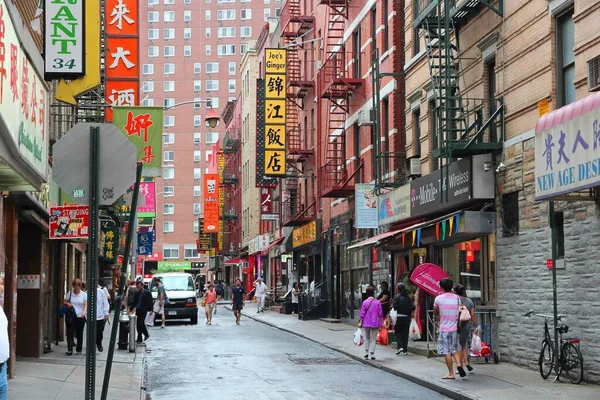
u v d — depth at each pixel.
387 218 28.22
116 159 8.65
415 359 20.92
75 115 22.98
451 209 22.77
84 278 34.94
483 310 20.72
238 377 18.00
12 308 16.45
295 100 50.16
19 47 12.18
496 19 20.39
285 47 48.03
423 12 22.69
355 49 36.22
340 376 18.30
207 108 137.12
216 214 90.25
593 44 15.78
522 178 18.92
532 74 18.52
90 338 8.28
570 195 15.64
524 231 18.81
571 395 14.15
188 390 15.95
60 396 13.93
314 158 44.94
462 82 22.81
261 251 67.69
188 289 39.66
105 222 37.59
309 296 42.22
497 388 15.25
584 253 16.09
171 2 140.38
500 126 20.11
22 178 13.61
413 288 26.41
